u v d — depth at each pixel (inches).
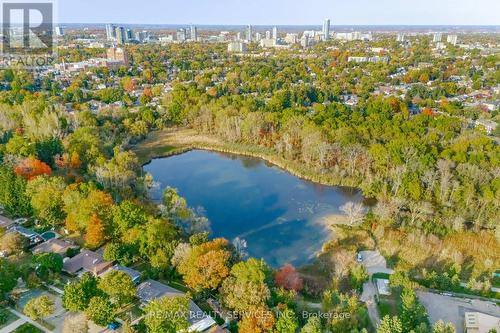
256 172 5905.5
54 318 2773.1
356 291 3198.8
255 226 4439.0
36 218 3961.6
